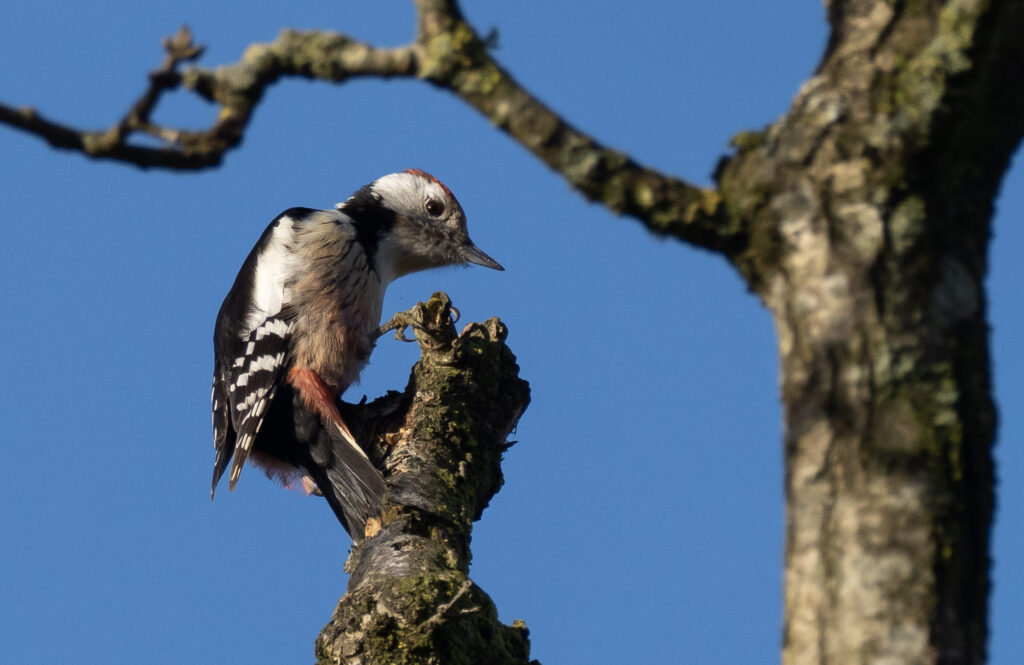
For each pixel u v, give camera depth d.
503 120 4.70
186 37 4.70
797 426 4.36
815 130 4.52
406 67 4.79
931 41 4.43
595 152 4.64
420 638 7.29
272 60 4.89
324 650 7.64
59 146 4.71
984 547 4.12
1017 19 4.38
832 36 4.78
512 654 7.70
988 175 4.54
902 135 4.37
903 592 4.00
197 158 4.84
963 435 4.16
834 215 4.41
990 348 4.38
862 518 4.12
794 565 4.27
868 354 4.25
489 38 4.79
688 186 4.68
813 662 4.11
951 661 3.92
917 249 4.31
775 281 4.55
